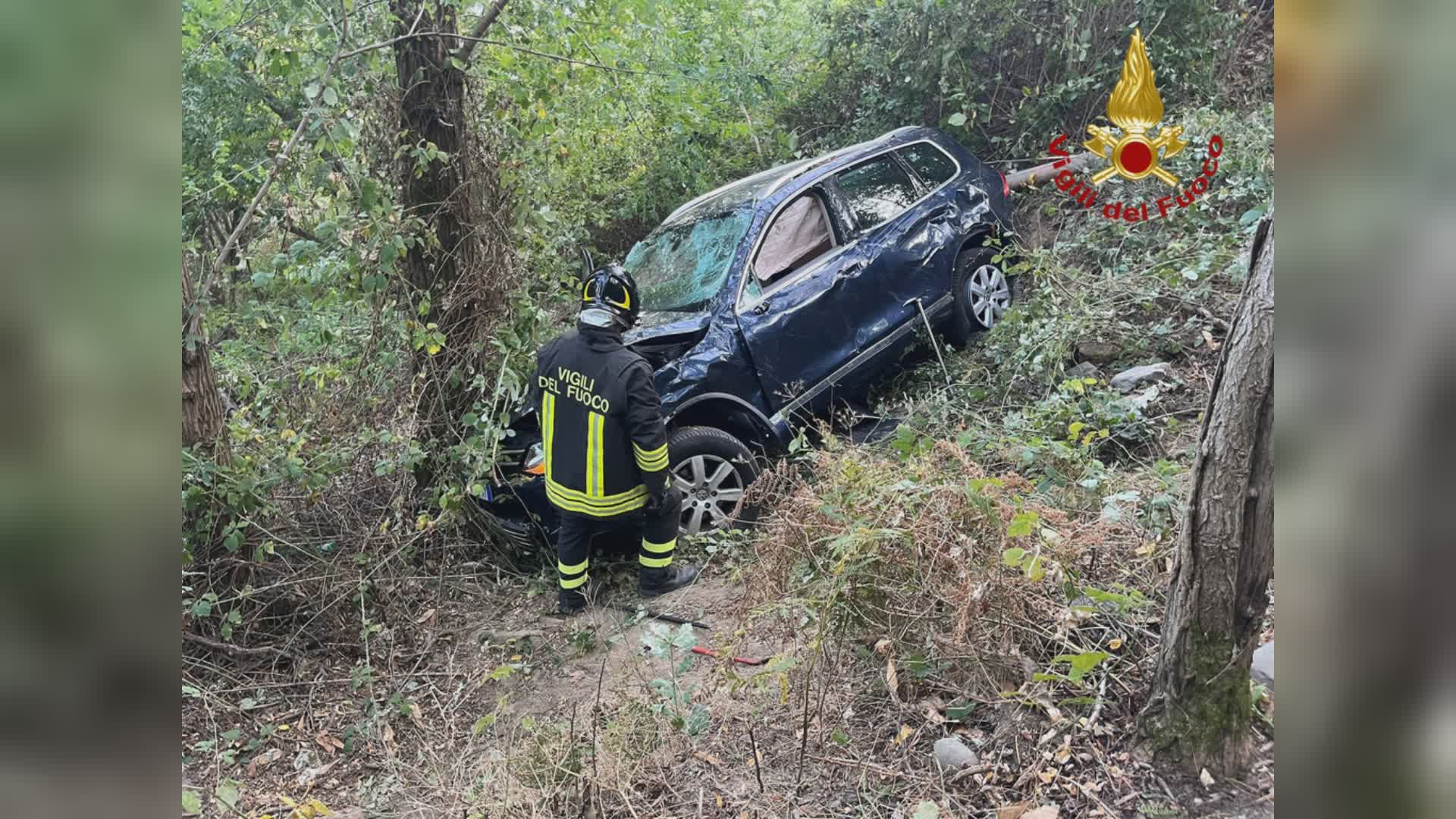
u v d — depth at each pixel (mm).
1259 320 1964
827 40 8789
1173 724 2178
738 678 2760
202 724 3416
